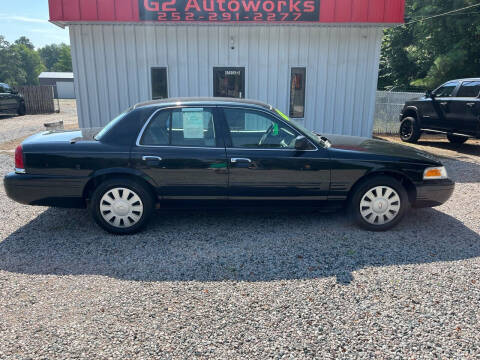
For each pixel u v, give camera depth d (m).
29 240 4.56
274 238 4.66
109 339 2.81
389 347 2.76
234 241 4.56
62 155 4.51
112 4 8.92
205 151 4.62
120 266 3.92
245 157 4.62
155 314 3.11
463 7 19.53
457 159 9.87
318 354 2.68
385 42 24.48
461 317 3.11
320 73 10.24
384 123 14.91
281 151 4.69
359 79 10.32
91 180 4.61
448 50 20.30
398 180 5.04
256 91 10.30
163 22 9.16
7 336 2.83
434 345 2.79
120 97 10.14
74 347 2.72
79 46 9.80
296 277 3.71
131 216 4.67
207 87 10.23
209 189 4.69
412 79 23.69
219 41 9.98
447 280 3.67
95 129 5.55
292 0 8.98
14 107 21.53
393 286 3.56
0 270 3.83
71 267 3.90
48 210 5.65
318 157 4.69
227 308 3.20
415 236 4.75
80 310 3.16
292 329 2.94
